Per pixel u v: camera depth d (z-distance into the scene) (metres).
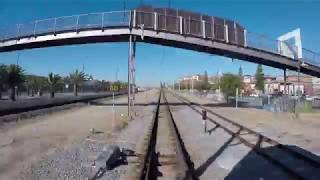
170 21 46.19
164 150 20.59
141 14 45.88
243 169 15.85
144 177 13.68
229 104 70.94
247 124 34.66
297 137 26.14
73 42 49.25
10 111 37.75
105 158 15.33
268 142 22.86
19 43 48.91
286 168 15.52
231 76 79.38
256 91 117.69
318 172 15.41
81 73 100.81
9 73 59.28
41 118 36.09
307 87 110.56
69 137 24.36
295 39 48.53
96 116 40.69
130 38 45.47
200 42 46.47
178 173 14.85
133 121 37.22
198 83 160.88
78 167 15.29
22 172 14.27
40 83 87.12
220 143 23.19
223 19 47.03
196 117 43.06
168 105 68.88
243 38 46.91
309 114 45.53
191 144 22.78
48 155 17.94
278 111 52.03
